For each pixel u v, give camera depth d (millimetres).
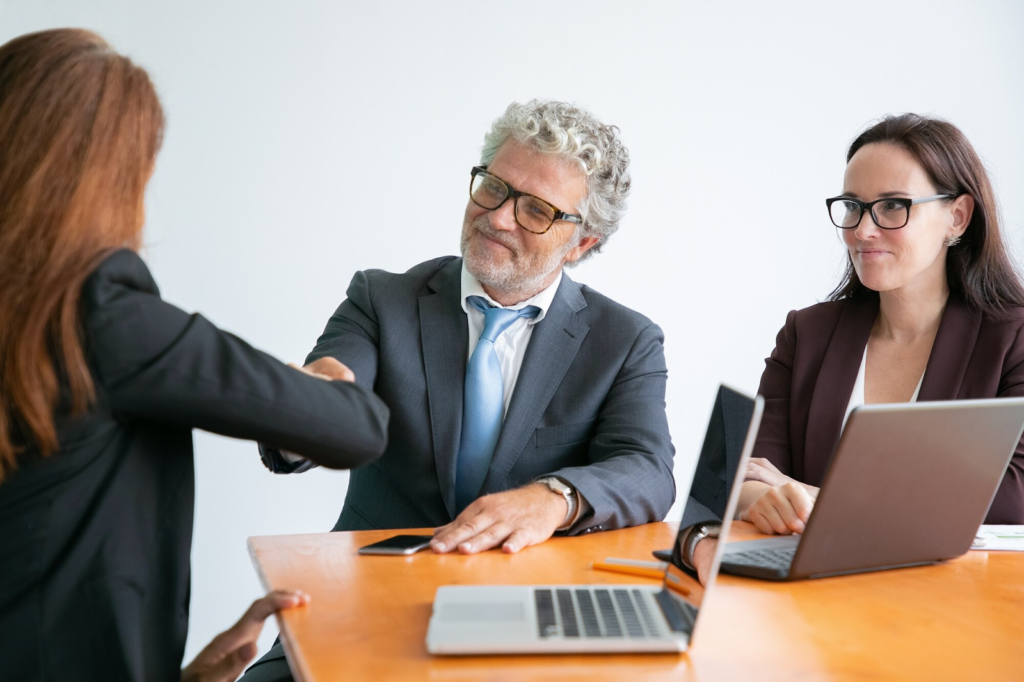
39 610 1110
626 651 1039
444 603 1157
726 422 1171
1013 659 1052
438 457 1918
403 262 3615
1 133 1124
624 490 1704
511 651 1023
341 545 1545
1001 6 4211
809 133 4055
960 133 2086
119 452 1182
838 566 1394
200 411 1165
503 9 3686
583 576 1364
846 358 2199
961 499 1455
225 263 3400
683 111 3906
